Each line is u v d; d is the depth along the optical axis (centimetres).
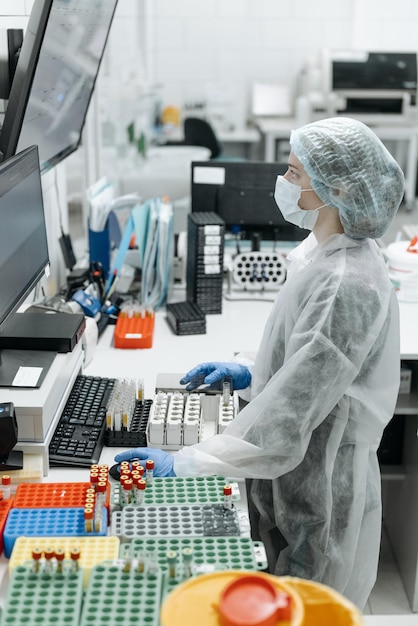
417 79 616
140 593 122
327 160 172
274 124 637
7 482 162
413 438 262
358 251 179
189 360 239
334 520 185
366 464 184
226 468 171
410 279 275
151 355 242
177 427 187
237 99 653
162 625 91
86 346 228
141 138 492
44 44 198
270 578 94
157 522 153
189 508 158
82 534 147
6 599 123
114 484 167
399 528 273
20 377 179
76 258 313
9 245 180
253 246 294
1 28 225
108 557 138
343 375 169
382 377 182
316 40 650
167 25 639
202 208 293
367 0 633
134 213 269
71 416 195
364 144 173
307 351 168
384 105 620
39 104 217
